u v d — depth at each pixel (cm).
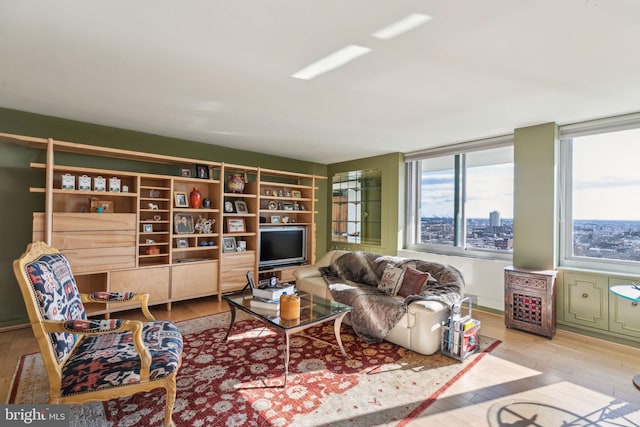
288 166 574
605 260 322
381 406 200
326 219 635
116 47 197
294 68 223
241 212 489
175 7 156
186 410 192
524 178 359
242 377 233
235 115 332
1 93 278
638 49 189
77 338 187
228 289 445
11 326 324
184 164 436
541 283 321
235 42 190
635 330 292
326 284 389
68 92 274
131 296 222
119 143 389
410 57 204
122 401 200
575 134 338
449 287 316
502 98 273
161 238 412
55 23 171
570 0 146
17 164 329
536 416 191
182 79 244
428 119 336
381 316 300
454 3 150
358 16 162
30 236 336
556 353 281
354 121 347
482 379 235
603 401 208
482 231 429
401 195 510
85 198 364
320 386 222
